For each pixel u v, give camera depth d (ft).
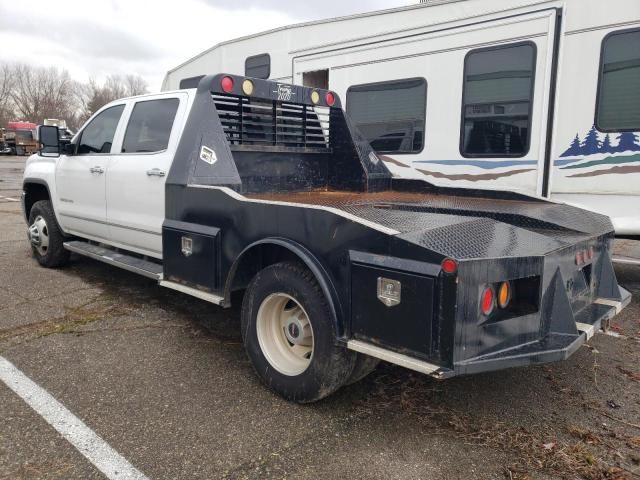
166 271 14.23
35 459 9.25
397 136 23.00
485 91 20.35
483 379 12.55
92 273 20.95
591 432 10.40
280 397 11.44
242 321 12.10
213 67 30.68
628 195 17.79
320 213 10.33
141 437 9.96
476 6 20.35
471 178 21.07
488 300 8.87
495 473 9.11
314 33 25.50
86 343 14.20
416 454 9.61
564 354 9.20
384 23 22.99
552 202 14.74
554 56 18.57
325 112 18.31
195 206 13.25
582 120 18.29
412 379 12.44
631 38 17.20
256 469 9.11
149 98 16.53
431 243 9.03
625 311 17.74
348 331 9.99
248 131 16.08
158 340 14.49
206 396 11.51
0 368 12.63
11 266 22.04
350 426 10.46
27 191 22.58
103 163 17.28
